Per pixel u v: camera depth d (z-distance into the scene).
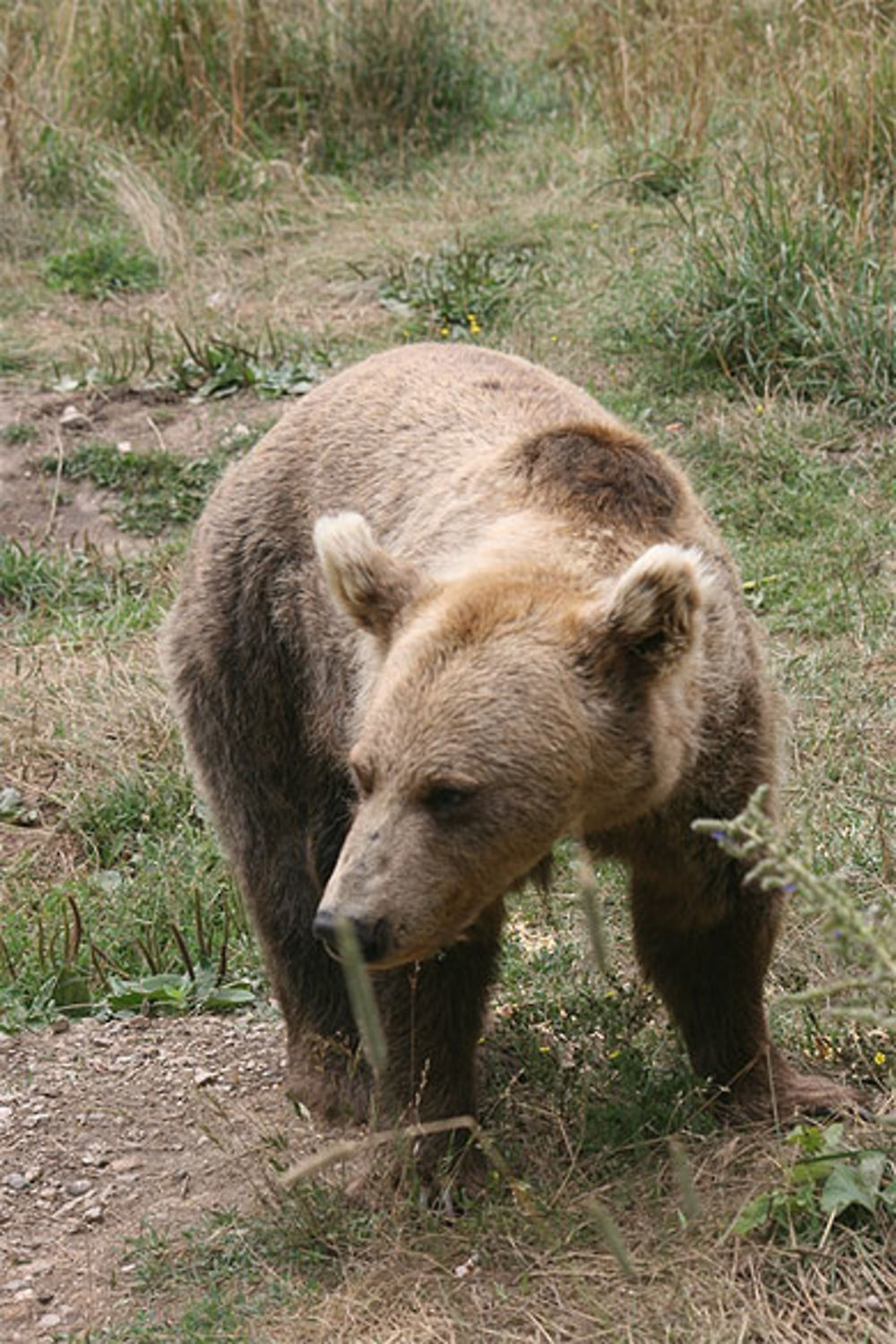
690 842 8.46
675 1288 7.75
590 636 7.79
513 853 7.64
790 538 16.08
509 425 9.48
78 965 11.72
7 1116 9.95
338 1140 9.56
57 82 25.56
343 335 20.70
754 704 8.53
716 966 8.96
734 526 16.36
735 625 8.58
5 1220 9.10
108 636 16.03
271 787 10.35
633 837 8.49
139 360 20.62
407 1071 8.73
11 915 12.35
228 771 10.52
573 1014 9.82
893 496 16.31
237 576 10.37
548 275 20.89
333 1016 10.07
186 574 10.89
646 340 18.94
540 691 7.60
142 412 19.67
